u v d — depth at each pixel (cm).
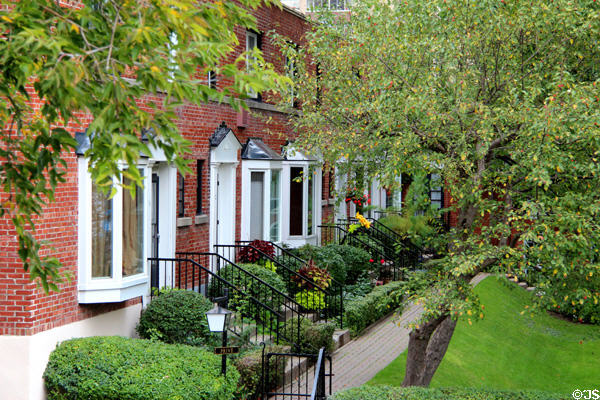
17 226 707
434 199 2797
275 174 1980
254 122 1903
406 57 1183
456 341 1762
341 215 2583
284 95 1427
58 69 571
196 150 1600
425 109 1085
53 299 1073
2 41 618
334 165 1364
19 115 733
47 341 1055
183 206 1577
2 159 1005
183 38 632
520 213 1038
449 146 1108
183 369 1037
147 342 1121
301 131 1588
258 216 1920
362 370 1435
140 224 1262
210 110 1658
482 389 1125
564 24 1091
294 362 1349
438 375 1493
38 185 698
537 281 1088
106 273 1159
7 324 1027
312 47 1412
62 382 1015
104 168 580
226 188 1780
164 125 638
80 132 1126
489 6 1077
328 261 1909
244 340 1276
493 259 1150
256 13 1878
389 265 2250
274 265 1723
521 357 1819
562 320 2253
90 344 1076
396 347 1636
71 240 1112
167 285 1495
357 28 1311
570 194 1013
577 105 965
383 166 1234
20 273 1023
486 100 1165
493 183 1194
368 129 1216
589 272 995
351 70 1320
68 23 638
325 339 1473
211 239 1681
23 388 1019
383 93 1134
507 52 1140
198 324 1228
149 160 1294
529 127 1012
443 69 1157
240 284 1490
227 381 1042
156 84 643
